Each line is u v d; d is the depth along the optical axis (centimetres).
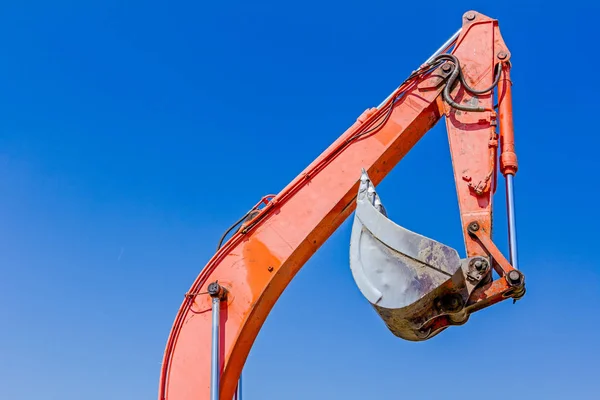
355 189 949
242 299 920
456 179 898
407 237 800
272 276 925
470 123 925
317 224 938
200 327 917
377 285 802
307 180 962
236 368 915
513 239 831
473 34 980
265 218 953
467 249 847
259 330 935
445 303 802
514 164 879
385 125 970
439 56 975
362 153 962
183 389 895
